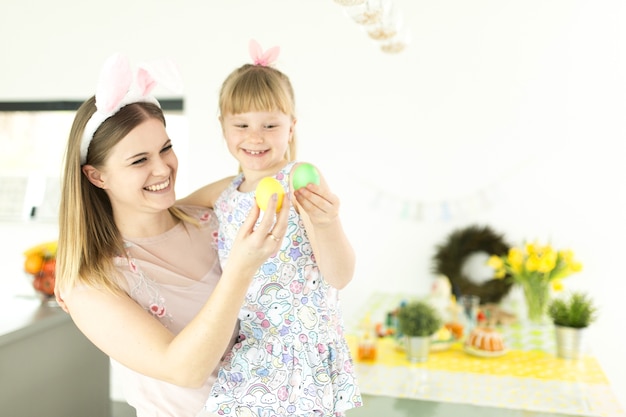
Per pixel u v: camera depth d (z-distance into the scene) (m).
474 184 3.24
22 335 1.77
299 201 1.00
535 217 3.19
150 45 3.61
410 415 1.71
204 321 0.89
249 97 1.23
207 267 1.24
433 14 3.24
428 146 3.29
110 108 1.05
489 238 3.10
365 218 3.37
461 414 1.71
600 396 1.85
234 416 1.09
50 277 2.11
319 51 3.38
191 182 3.59
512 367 2.14
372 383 1.98
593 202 3.12
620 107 3.07
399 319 2.26
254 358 1.14
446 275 3.11
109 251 1.12
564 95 3.13
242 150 1.25
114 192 1.10
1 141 3.87
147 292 1.12
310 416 1.09
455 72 3.24
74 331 2.07
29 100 3.80
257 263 0.87
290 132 1.36
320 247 1.08
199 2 3.53
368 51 3.33
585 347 2.40
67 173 1.09
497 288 3.00
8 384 1.75
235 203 1.24
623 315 3.10
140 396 1.19
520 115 3.18
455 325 2.51
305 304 1.16
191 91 3.56
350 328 2.58
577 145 3.12
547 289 2.69
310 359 1.14
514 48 3.17
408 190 3.32
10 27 3.80
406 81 3.29
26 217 3.76
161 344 0.96
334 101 3.38
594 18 3.08
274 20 3.44
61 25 3.73
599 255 3.12
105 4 3.65
